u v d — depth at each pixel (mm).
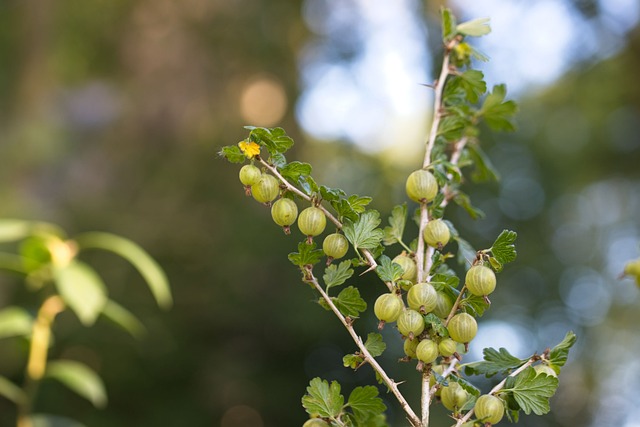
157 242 7098
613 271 9648
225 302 6809
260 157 886
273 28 8945
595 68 8719
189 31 9086
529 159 7711
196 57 9062
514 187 7383
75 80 9008
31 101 7559
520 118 8211
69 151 7656
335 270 912
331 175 8133
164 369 6785
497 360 937
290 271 6691
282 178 887
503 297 7363
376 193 7625
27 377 1771
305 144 8953
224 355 6953
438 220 947
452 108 1169
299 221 891
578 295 8234
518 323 7473
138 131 8797
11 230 1710
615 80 8672
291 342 6844
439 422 5355
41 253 1751
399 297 892
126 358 6676
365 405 904
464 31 1217
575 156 8594
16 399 1771
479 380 5453
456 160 1303
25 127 7004
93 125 8664
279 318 6641
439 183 1041
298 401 6844
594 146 8773
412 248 1013
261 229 6945
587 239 8922
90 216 7098
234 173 7738
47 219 6539
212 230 7273
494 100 1323
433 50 8180
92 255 6891
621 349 9961
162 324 6762
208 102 8953
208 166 7883
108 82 9133
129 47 9203
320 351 6836
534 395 865
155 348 6719
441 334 863
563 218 8164
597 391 9500
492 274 842
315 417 930
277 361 6941
